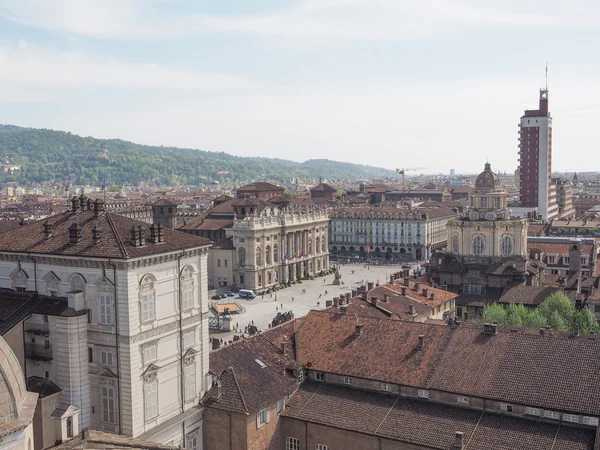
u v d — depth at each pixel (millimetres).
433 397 75375
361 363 82750
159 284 72688
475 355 77438
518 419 69500
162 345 73250
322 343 88750
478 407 72375
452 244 183250
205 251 79875
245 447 74688
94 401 71375
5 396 42406
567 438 65312
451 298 139625
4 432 40594
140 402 70000
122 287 68125
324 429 76688
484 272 167125
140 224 77500
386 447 72375
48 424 66625
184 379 76562
